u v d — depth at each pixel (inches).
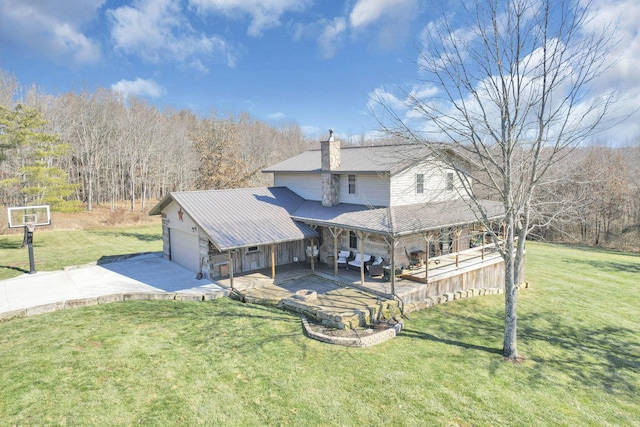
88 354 377.7
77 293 566.6
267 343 418.0
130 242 1061.1
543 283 797.2
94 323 459.5
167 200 743.1
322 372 363.6
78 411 289.0
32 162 1074.7
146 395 314.3
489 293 689.0
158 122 2111.2
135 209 1791.3
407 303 551.8
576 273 897.5
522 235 429.1
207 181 1086.4
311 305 503.5
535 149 438.0
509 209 420.5
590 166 1168.2
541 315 588.7
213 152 1091.3
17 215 703.7
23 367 348.5
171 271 700.0
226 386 332.8
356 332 450.9
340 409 307.4
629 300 686.5
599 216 1373.0
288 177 842.2
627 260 1067.9
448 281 626.5
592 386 375.6
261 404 309.1
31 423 273.1
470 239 838.5
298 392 328.2
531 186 415.8
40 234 1165.7
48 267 733.9
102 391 316.2
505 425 300.2
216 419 288.7
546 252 1193.4
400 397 329.4
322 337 431.2
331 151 701.3
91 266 742.5
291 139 3134.8
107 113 2036.2
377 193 662.5
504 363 411.5
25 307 498.6
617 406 341.4
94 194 2031.3
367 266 649.0
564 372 402.3
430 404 322.0
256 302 545.0
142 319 476.1
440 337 470.6
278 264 723.4
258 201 740.7
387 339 451.8
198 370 356.8
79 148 1839.3
